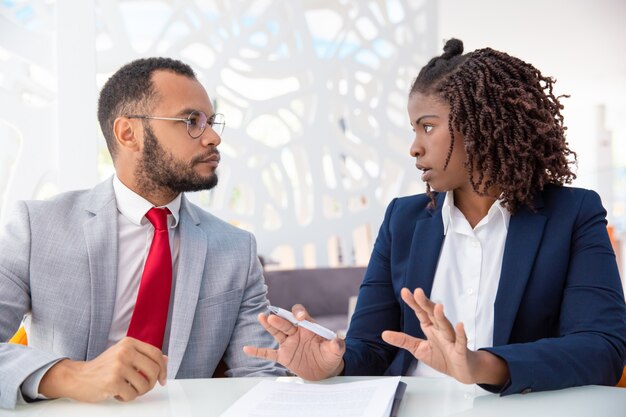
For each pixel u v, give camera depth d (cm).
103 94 165
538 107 137
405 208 158
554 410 101
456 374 105
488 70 135
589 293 130
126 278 159
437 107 138
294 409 101
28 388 109
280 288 392
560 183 146
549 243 137
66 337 150
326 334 120
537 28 802
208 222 174
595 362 115
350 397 105
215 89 383
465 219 146
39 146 322
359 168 426
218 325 161
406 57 441
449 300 144
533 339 136
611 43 863
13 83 321
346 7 424
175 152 159
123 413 104
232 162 389
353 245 422
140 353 110
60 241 154
